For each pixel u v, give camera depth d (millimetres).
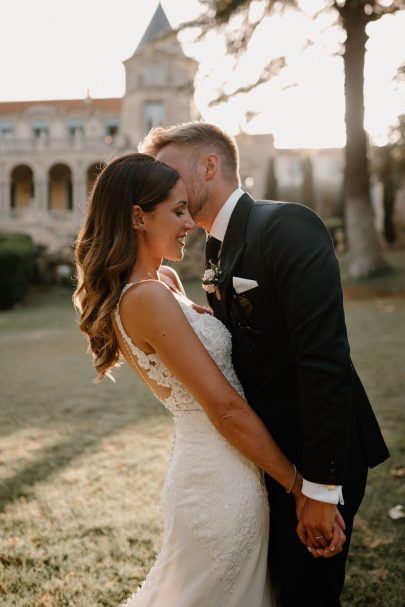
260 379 1913
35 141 40812
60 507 3604
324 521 1638
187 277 25688
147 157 1845
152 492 3791
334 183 46938
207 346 1858
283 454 1717
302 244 1684
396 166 26984
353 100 15391
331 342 1597
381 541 3061
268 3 13953
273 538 1938
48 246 35594
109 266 1762
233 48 14461
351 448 1876
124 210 1778
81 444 4875
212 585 1779
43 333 14070
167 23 39375
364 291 14992
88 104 43250
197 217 2010
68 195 43906
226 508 1770
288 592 1873
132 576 2795
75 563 2928
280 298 1726
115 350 1870
